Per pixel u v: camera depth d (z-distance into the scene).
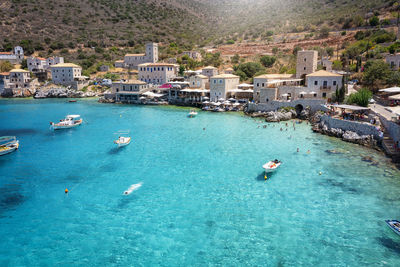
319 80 75.38
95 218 29.64
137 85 110.88
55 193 35.34
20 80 134.12
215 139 57.22
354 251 24.08
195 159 46.06
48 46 191.12
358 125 52.75
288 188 35.25
